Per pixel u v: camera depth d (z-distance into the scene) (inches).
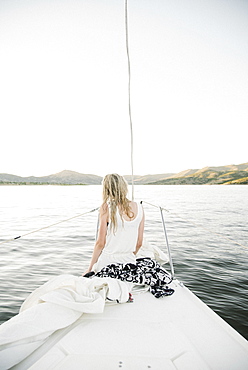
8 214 549.6
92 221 461.7
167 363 46.8
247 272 191.6
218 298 148.2
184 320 62.9
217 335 56.5
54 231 356.5
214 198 1101.1
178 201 922.1
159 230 364.2
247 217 500.1
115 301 71.4
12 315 126.2
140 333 56.7
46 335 53.5
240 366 46.3
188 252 248.1
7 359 46.4
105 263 81.1
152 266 83.2
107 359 47.6
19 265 203.5
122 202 81.0
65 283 65.7
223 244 281.9
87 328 58.4
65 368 44.9
